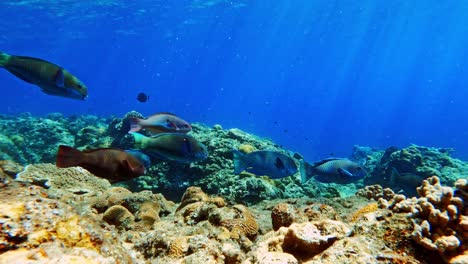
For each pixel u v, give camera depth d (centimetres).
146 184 695
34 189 184
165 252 261
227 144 773
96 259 153
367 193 575
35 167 538
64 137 1182
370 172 1151
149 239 285
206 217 354
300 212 327
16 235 145
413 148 1041
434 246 204
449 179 950
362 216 242
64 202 183
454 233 217
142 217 380
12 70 326
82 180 550
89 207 409
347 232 228
